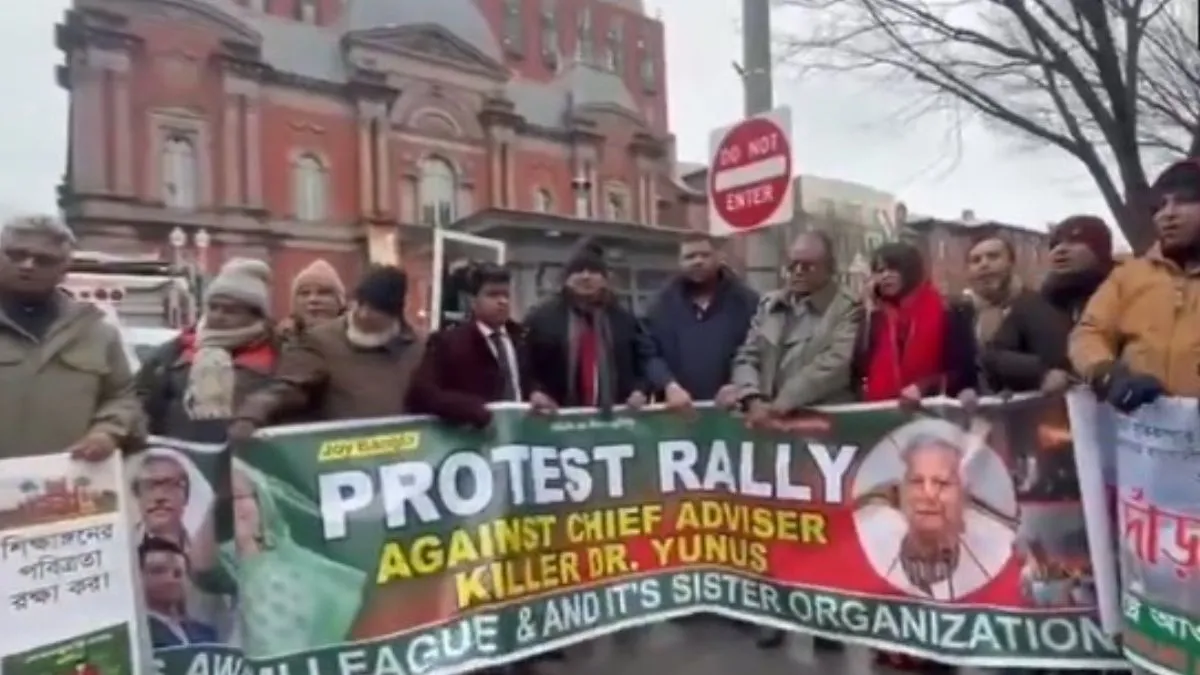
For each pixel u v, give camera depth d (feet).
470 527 13.93
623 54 97.45
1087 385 12.28
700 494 15.72
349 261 77.25
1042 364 13.75
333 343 14.05
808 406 15.17
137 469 12.35
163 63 69.00
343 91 77.20
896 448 14.44
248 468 12.49
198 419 13.92
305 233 75.05
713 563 15.79
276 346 14.94
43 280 11.52
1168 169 11.76
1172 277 11.61
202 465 12.50
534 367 15.99
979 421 13.80
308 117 75.56
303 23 75.92
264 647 12.42
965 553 13.88
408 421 13.57
